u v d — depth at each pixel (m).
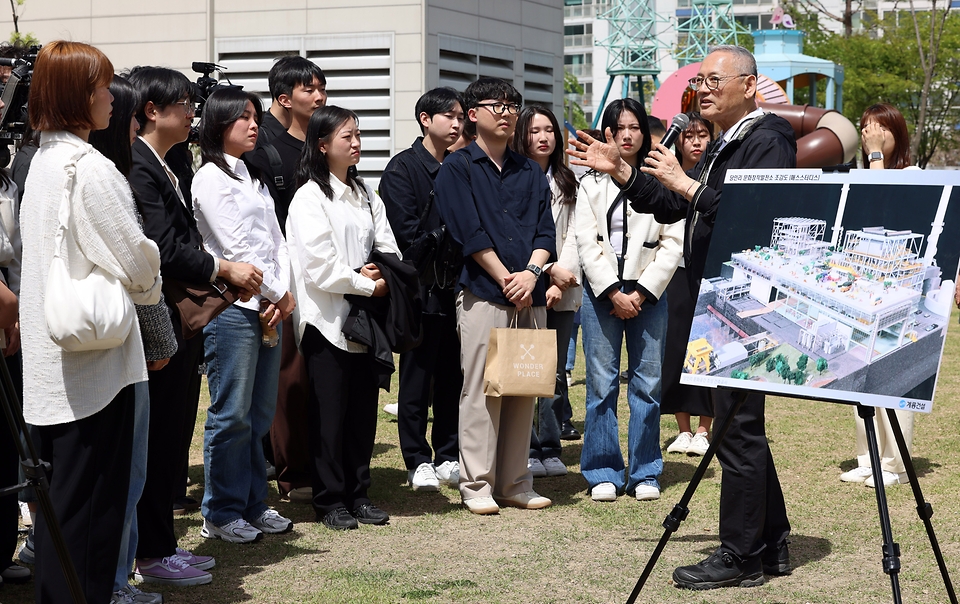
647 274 4.74
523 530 4.27
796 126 13.38
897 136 5.16
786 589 3.58
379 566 3.76
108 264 2.86
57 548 2.75
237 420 3.94
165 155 3.83
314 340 4.26
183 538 4.09
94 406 2.89
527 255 4.53
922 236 2.95
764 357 3.15
